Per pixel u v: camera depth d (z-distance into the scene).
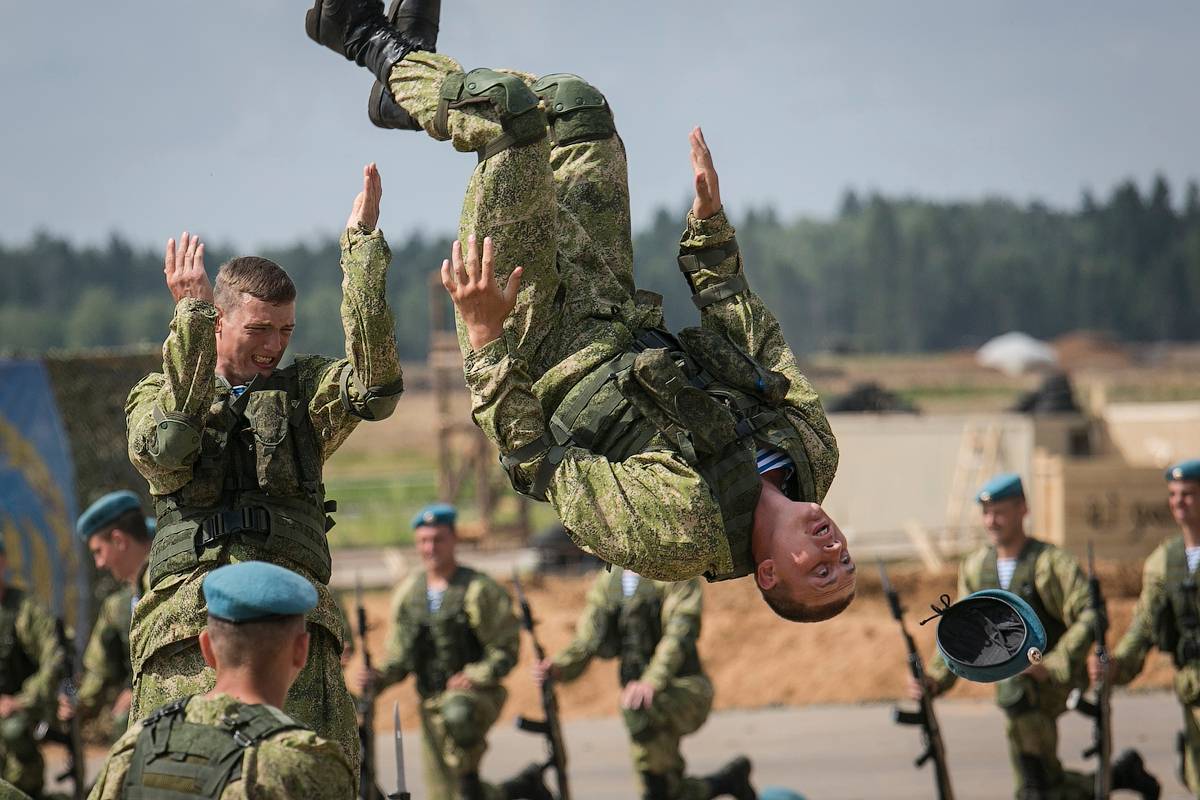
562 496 10.95
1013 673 11.20
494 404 11.03
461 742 24.58
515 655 25.36
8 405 32.88
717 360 11.65
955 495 53.72
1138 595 43.31
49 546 32.91
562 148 12.49
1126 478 45.69
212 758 9.04
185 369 10.95
